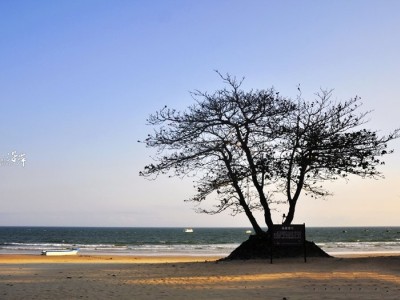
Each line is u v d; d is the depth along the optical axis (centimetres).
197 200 2825
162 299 1332
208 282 1725
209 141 2758
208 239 13038
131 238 13712
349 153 2634
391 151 2670
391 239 12719
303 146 2669
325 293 1407
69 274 2111
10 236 14950
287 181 2720
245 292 1455
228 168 2738
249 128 2719
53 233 19450
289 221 2733
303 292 1435
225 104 2736
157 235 17438
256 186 2734
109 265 2802
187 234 19288
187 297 1366
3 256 4234
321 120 2692
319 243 9494
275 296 1366
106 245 8719
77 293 1462
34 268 2542
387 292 1412
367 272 1917
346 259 2453
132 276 1986
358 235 17575
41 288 1588
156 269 2316
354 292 1418
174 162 2802
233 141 2744
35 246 8062
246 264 2391
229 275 1939
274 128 2694
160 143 2823
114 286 1639
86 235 16700
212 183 2767
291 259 2561
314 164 2678
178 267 2408
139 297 1373
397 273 1870
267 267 2198
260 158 2661
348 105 2753
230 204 2834
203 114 2753
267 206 2761
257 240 2786
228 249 6838
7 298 1353
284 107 2755
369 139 2647
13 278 1933
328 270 2019
